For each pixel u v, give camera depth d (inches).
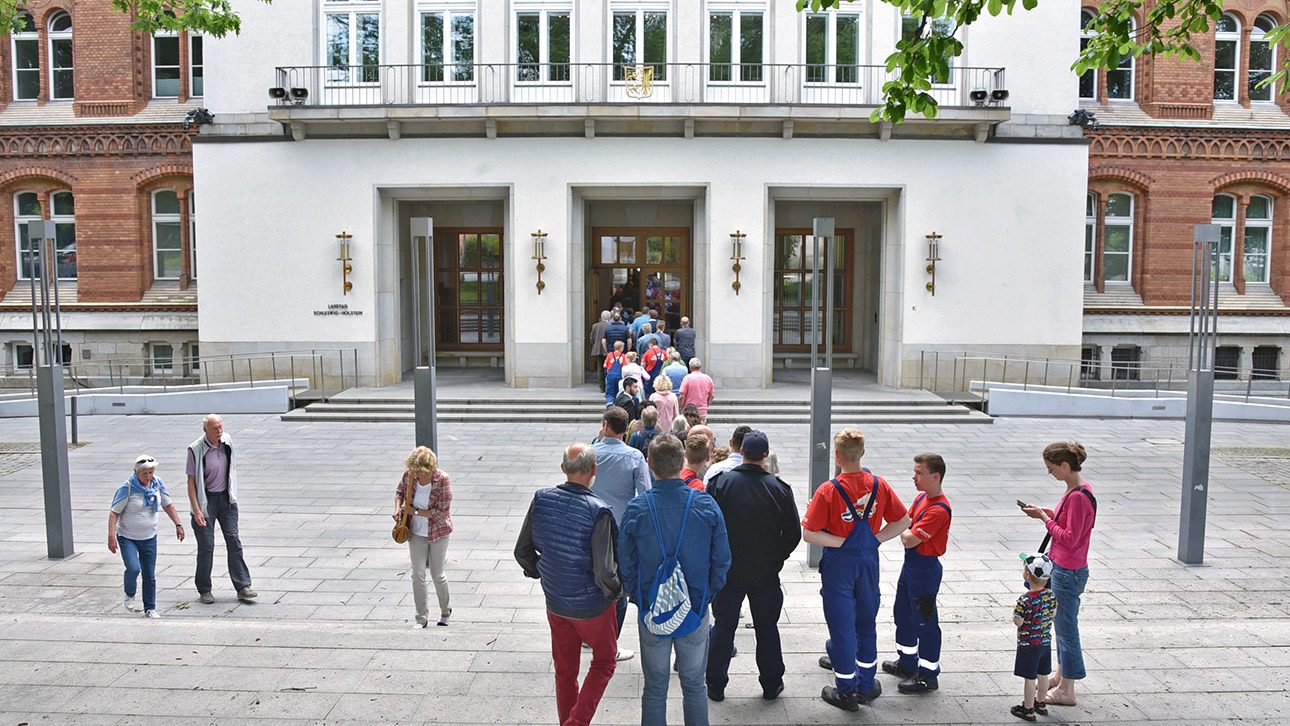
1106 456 580.1
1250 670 239.5
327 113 746.8
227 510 320.8
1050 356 789.2
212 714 211.2
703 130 765.9
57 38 895.1
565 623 197.9
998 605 315.0
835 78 777.6
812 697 221.6
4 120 880.9
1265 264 909.2
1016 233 781.9
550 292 777.6
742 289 778.2
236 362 789.2
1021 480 510.3
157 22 532.4
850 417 699.4
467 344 942.4
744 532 210.4
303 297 784.3
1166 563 367.6
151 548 304.7
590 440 621.3
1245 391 882.8
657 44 776.3
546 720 208.4
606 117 749.3
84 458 568.1
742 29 773.3
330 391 783.7
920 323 787.4
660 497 188.7
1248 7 877.2
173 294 884.0
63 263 909.8
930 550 221.1
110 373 882.1
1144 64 876.0
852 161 773.3
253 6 777.6
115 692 223.8
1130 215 890.1
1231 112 883.4
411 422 687.7
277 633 271.4
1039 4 778.2
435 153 772.0
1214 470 542.3
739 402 711.1
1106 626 279.1
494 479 507.8
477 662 246.4
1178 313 876.0
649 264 917.8
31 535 406.3
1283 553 381.1
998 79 772.6
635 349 714.2
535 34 775.1
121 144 869.8
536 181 772.0
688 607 183.0
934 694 223.8
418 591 291.6
